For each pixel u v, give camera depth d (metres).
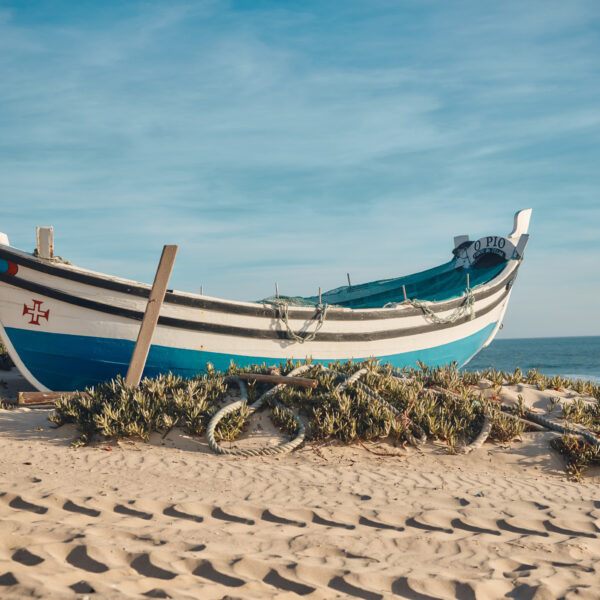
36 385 13.63
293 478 6.63
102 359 13.31
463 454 8.03
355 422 8.28
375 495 6.04
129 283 13.15
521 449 8.26
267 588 3.67
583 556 4.53
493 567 4.23
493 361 69.69
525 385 11.17
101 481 6.20
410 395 9.23
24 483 5.92
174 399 8.87
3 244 12.91
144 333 10.58
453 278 23.19
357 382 9.80
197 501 5.54
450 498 6.00
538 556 4.50
